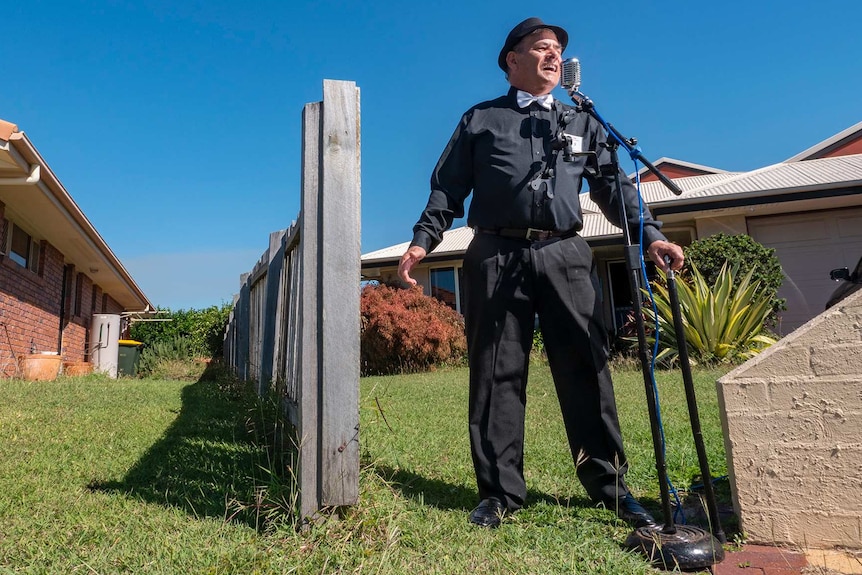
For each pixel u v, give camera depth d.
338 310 2.13
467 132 2.49
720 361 7.99
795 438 1.98
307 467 2.06
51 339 10.37
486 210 2.43
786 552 1.92
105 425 4.10
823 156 14.16
